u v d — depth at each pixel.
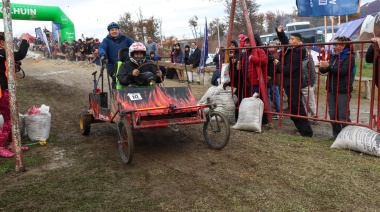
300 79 6.35
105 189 4.35
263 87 7.05
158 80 6.35
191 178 4.59
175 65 15.05
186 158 5.39
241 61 7.47
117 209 3.83
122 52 6.34
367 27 11.44
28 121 6.39
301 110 6.50
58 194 4.25
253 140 6.17
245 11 7.13
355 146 5.29
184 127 7.28
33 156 5.70
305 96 7.59
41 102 10.49
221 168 4.89
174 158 5.42
